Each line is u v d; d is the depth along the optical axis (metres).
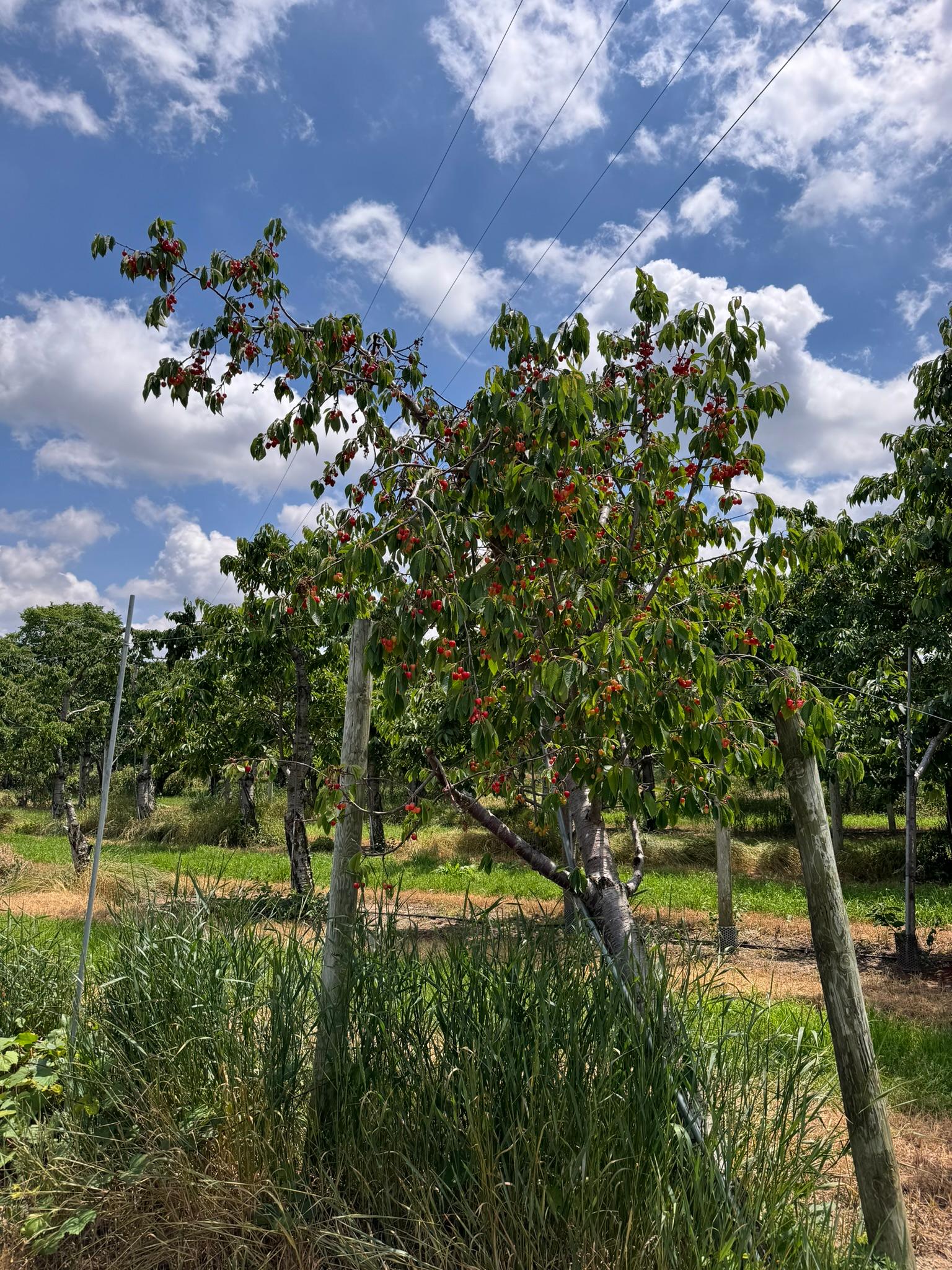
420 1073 3.26
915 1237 3.77
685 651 3.21
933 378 7.29
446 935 3.90
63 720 32.00
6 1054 4.11
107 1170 3.48
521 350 3.86
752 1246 2.64
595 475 4.08
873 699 10.95
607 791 3.21
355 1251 2.80
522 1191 2.79
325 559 3.54
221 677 12.31
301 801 11.67
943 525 6.81
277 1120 3.39
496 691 3.48
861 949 10.74
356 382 4.30
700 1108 3.01
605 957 3.37
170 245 3.82
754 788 25.33
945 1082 5.58
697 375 3.87
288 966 3.73
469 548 3.29
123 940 4.36
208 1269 3.06
